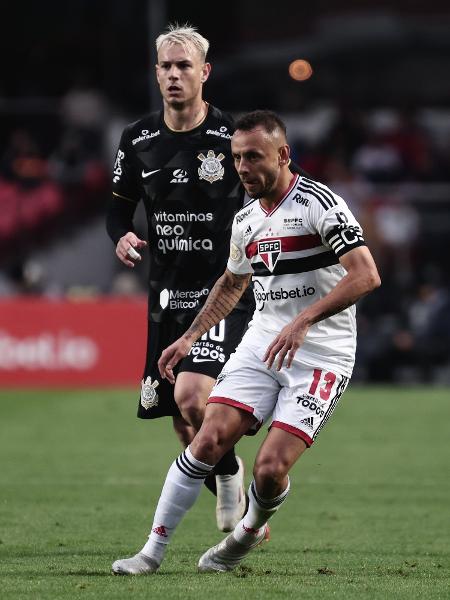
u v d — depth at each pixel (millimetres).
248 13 88625
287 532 26719
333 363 20422
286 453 19719
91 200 70188
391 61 84000
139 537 25328
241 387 20438
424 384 59844
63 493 32031
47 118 77625
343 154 73438
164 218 25438
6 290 65125
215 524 27656
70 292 63531
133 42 86438
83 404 51625
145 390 25781
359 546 24781
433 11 91688
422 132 76625
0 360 57344
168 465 37250
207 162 25141
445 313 60188
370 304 60656
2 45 86562
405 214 64000
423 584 19766
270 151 19812
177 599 18016
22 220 69188
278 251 20391
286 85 82500
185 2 87562
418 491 32812
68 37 86875
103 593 18469
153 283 25797
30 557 22625
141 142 25500
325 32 87875
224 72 82500
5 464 37281
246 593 18500
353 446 41156
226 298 21578
